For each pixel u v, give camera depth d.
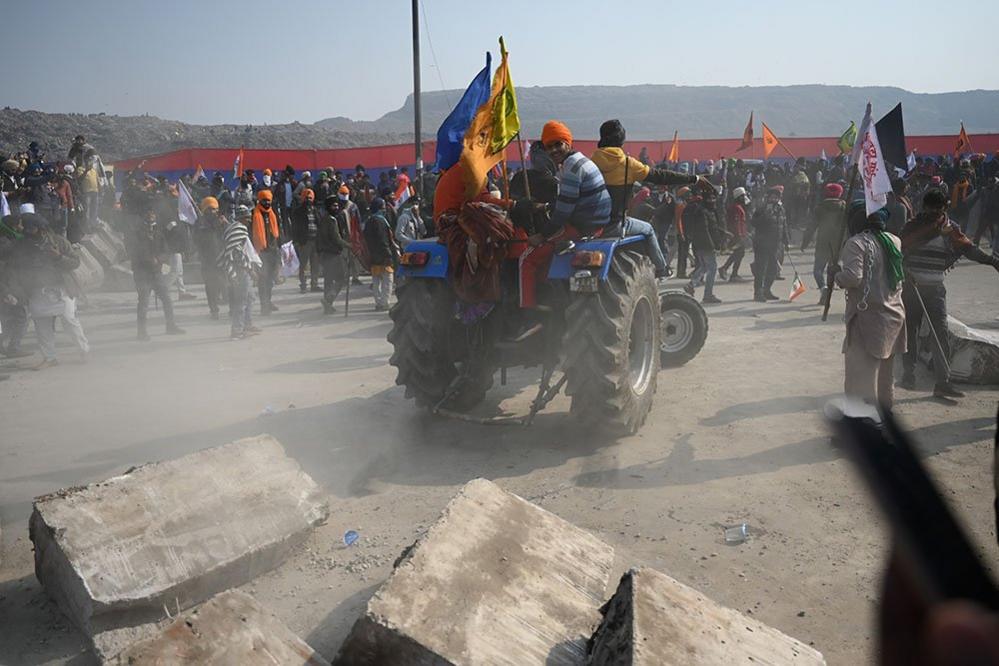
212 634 2.84
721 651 2.70
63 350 10.00
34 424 6.69
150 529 3.82
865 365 5.64
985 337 7.20
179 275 14.70
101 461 5.76
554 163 6.24
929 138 31.45
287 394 7.48
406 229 12.13
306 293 15.09
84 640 3.56
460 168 5.69
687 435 5.98
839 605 3.67
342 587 3.94
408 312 6.14
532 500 4.89
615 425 5.77
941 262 6.72
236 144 48.06
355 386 7.71
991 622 0.48
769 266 12.16
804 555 4.14
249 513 4.10
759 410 6.54
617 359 5.51
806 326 10.06
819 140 32.62
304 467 5.55
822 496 4.84
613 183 6.26
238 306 10.37
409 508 4.83
